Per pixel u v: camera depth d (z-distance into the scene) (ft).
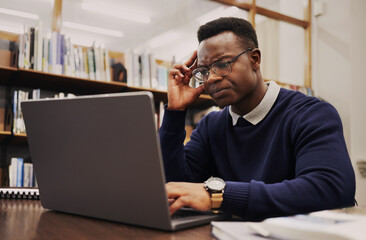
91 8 15.69
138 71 9.20
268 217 2.12
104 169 2.03
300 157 2.63
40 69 7.91
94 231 1.85
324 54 12.34
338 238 1.29
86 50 9.12
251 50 3.21
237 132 3.53
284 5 13.33
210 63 3.13
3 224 2.04
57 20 8.94
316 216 1.70
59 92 9.22
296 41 12.96
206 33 3.20
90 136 2.04
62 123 2.18
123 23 17.46
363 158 10.52
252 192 2.15
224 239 1.59
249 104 3.39
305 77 12.80
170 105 3.46
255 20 12.51
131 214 1.97
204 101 9.78
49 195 2.48
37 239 1.66
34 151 2.46
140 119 1.80
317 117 2.86
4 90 8.66
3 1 14.43
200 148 3.88
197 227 1.99
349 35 11.57
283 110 3.31
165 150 3.34
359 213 1.78
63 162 2.25
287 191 2.17
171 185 2.25
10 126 7.84
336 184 2.26
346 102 11.51
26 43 7.84
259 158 3.33
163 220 1.84
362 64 11.29
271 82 3.57
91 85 8.78
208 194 2.16
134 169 1.89
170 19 16.51
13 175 7.66
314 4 12.74
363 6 11.39
